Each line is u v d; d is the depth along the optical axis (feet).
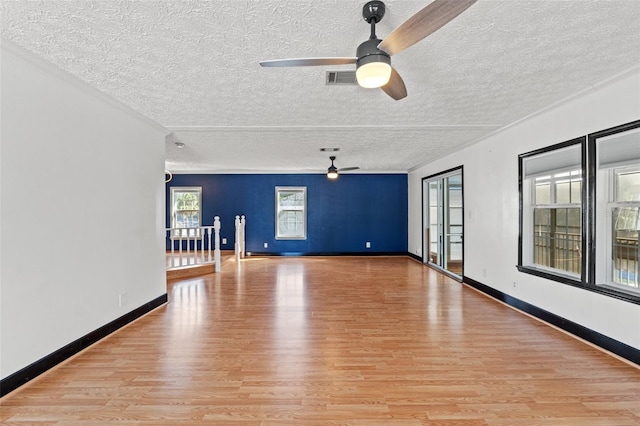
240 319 12.08
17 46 6.94
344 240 29.14
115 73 8.34
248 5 5.58
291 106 11.01
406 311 13.05
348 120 12.71
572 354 9.06
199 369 8.24
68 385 7.44
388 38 5.26
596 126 9.48
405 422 6.23
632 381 7.62
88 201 9.51
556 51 7.32
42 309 7.90
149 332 10.73
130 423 6.18
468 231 17.53
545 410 6.57
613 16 6.00
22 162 7.40
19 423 6.15
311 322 11.76
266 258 27.94
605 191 9.45
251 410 6.60
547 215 12.05
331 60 5.96
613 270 9.41
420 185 25.57
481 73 8.45
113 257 10.66
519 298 13.16
